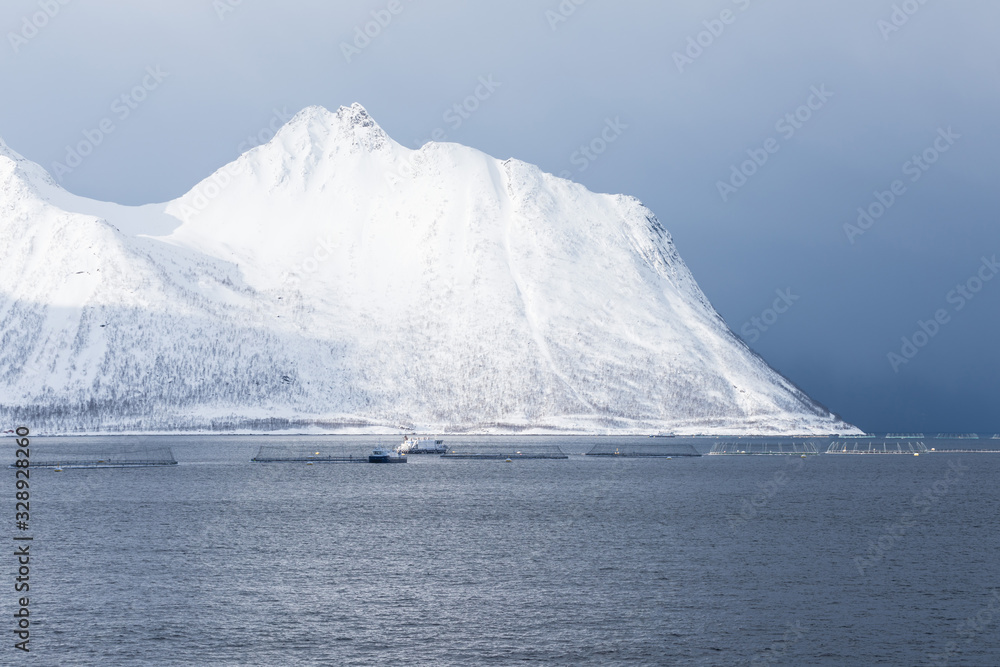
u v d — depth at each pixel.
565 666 151.25
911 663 154.12
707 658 155.38
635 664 152.50
